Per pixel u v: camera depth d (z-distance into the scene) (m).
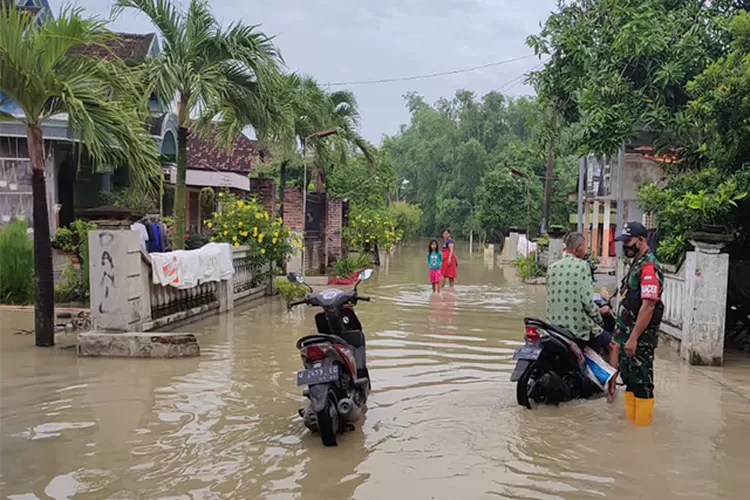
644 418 5.59
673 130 10.97
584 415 5.88
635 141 13.70
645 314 5.46
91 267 8.05
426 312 12.49
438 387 6.81
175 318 9.79
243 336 9.38
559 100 13.59
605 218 22.53
